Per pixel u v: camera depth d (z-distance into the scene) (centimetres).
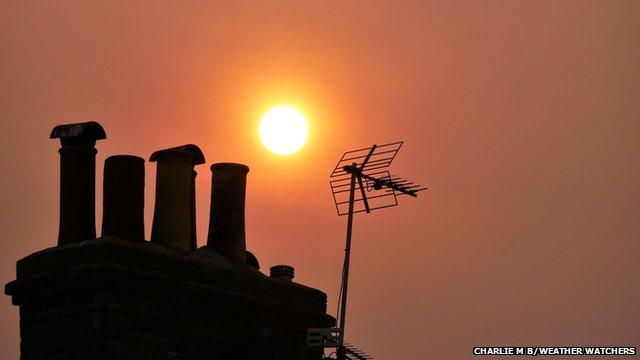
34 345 2219
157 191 2377
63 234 2331
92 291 2188
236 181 2464
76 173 2348
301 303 2442
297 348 2423
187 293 2272
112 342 2170
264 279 2400
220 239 2434
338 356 2842
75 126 2361
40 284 2223
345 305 3081
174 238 2350
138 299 2214
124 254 2216
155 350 2219
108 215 2266
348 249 3150
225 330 2323
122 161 2281
